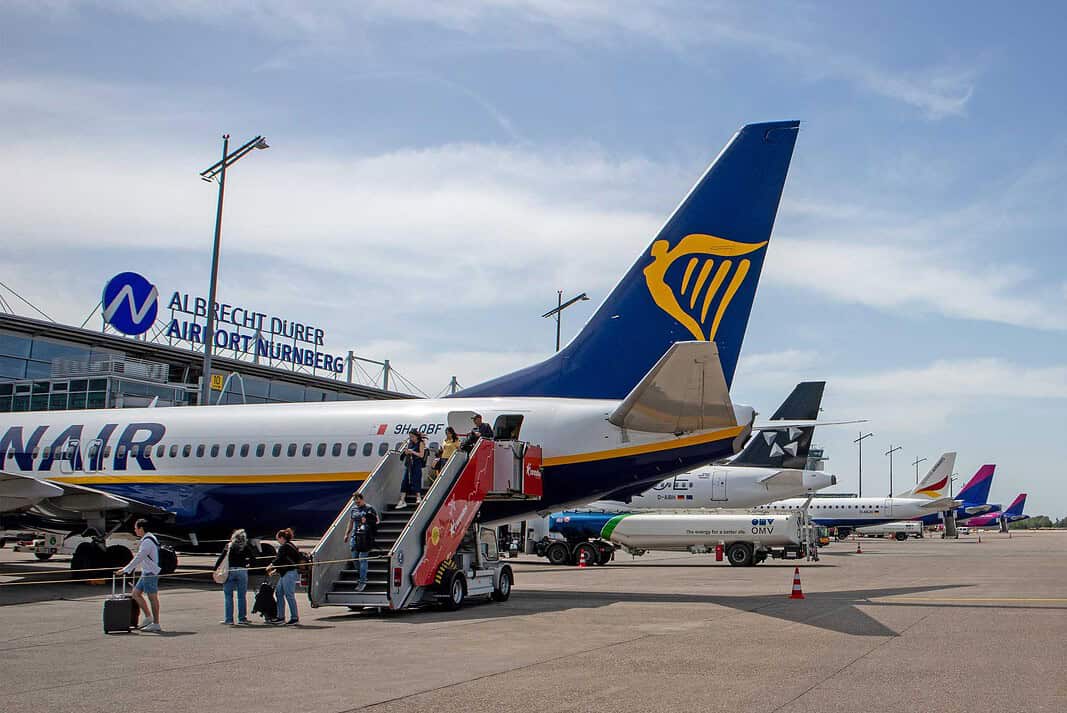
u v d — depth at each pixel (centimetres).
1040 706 984
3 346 4891
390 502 2203
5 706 1002
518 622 1758
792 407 5816
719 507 5534
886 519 8638
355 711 971
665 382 1934
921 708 974
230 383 5778
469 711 970
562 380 2448
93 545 2720
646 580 3102
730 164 2305
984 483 11481
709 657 1322
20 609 2023
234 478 2678
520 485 2181
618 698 1031
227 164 4072
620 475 2308
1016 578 3155
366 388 6656
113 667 1253
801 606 2064
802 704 995
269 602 1742
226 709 983
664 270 2355
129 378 4944
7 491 2509
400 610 1948
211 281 4034
